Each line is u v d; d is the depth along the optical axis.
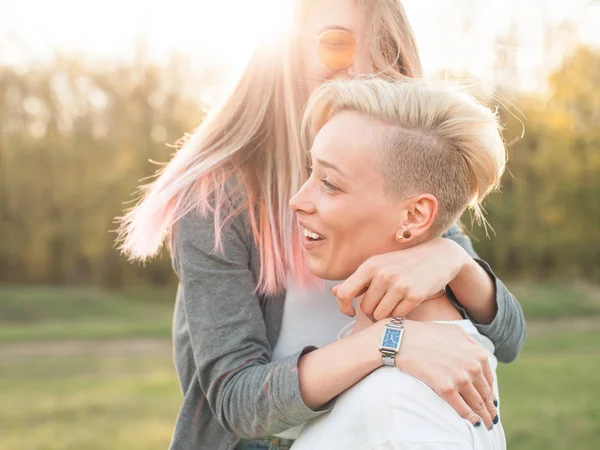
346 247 1.29
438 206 1.26
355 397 1.22
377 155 1.24
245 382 1.32
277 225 1.51
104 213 30.70
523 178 28.69
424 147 1.24
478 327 1.48
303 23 1.54
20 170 30.16
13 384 11.59
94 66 30.89
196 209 1.46
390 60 1.62
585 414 7.18
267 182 1.51
